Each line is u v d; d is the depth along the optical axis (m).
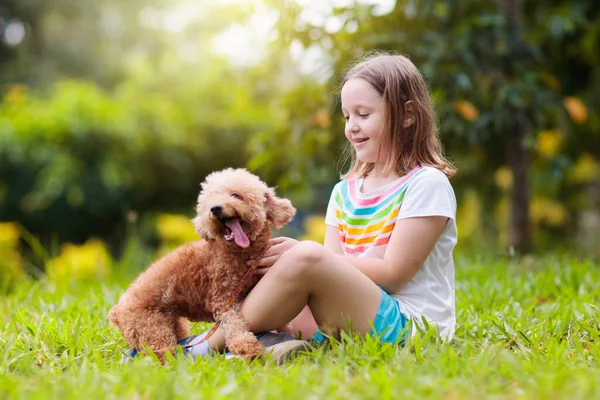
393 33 5.67
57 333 3.06
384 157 3.04
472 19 5.58
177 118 11.71
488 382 2.26
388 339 2.69
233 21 6.00
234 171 2.80
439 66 5.64
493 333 3.02
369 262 2.80
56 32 19.17
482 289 4.18
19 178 10.66
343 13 5.67
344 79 3.20
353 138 3.08
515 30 6.00
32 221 11.13
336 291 2.64
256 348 2.59
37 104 11.67
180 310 2.79
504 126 6.38
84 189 10.79
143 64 14.14
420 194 2.87
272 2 5.68
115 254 11.62
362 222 3.03
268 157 6.46
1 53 19.36
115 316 2.81
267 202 2.79
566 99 6.14
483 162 7.74
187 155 11.66
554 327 3.04
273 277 2.61
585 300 3.63
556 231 10.52
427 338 2.61
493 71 5.80
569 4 6.86
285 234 10.34
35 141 10.55
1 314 3.88
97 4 19.27
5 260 6.91
